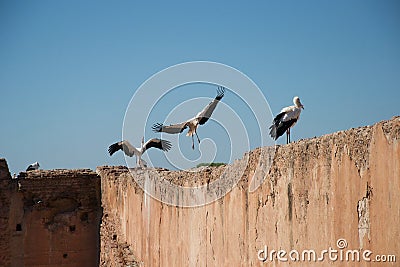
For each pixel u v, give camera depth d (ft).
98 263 139.54
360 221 32.78
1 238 137.59
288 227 40.55
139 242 90.27
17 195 139.54
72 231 140.46
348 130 34.40
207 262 56.85
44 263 139.13
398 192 29.73
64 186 141.28
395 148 30.04
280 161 41.91
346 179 33.96
